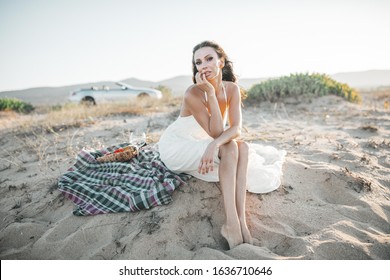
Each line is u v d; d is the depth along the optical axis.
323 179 3.01
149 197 2.58
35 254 2.31
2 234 2.51
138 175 2.92
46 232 2.51
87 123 6.16
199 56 2.67
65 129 5.77
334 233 2.25
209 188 2.76
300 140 4.46
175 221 2.43
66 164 3.78
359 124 5.75
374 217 2.53
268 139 4.55
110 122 6.30
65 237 2.43
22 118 8.16
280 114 6.94
